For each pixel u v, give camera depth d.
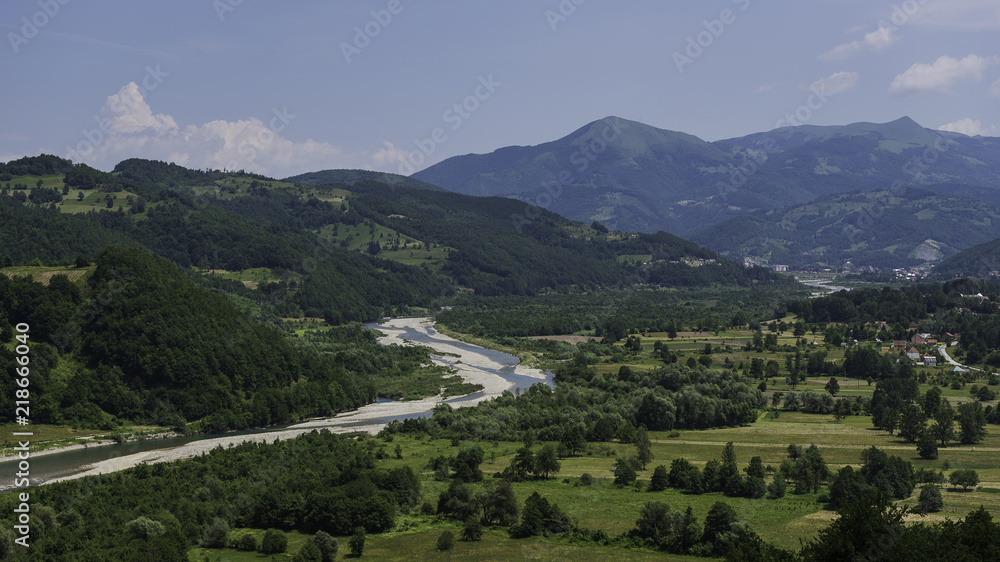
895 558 85.69
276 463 151.88
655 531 120.50
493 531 127.56
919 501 127.25
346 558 115.31
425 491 145.00
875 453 143.38
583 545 120.50
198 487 135.88
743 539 111.88
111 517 119.38
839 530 88.88
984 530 91.56
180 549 109.25
